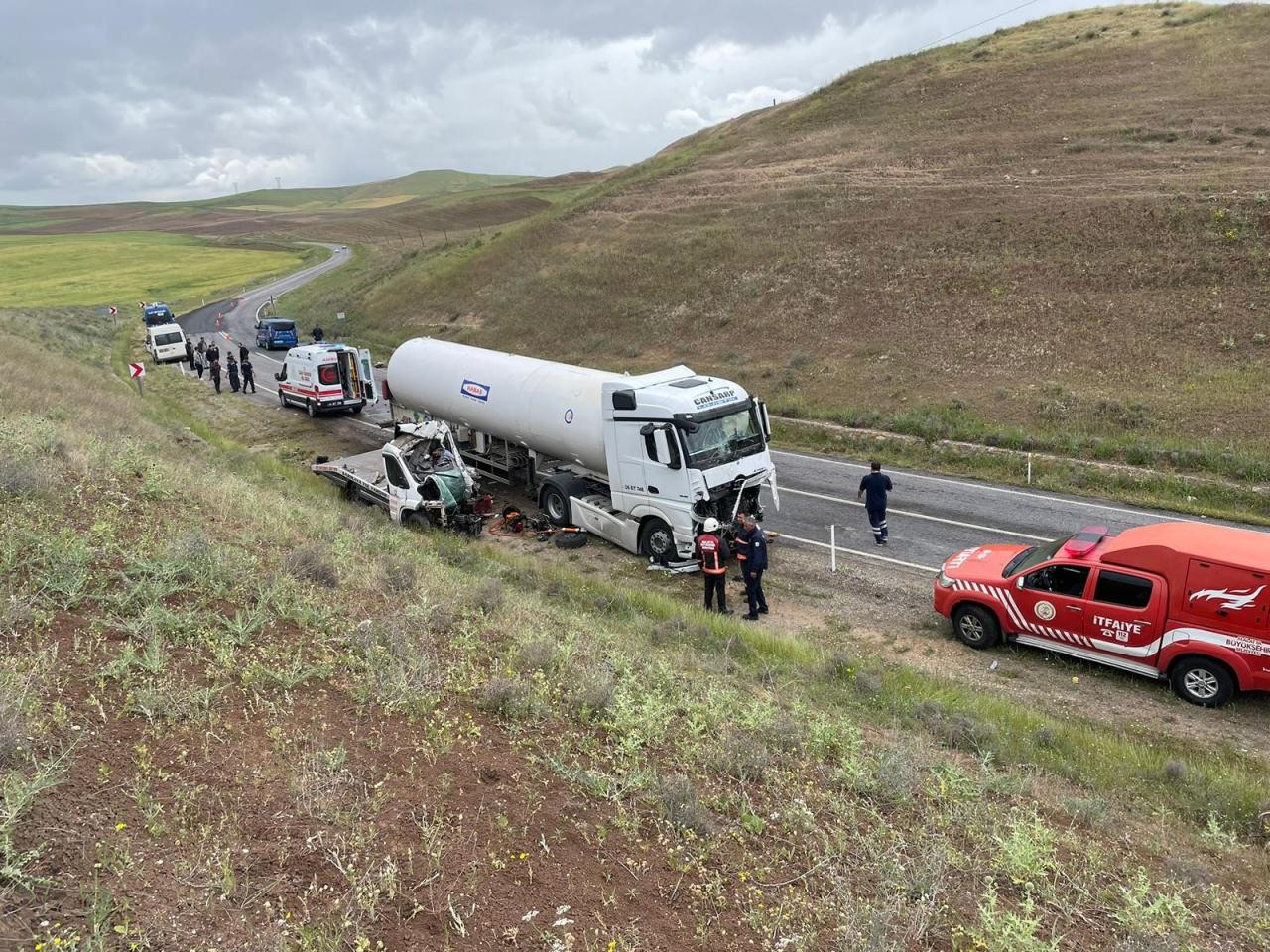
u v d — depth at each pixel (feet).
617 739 21.65
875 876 17.19
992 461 63.98
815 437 74.59
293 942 12.03
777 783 20.98
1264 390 65.41
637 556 50.60
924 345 88.07
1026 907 16.03
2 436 38.37
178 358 127.34
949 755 26.22
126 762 15.78
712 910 15.07
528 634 29.12
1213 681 32.12
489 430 61.05
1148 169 108.27
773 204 138.51
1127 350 76.02
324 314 175.52
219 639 22.35
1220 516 52.08
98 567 25.82
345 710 19.95
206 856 13.53
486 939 12.98
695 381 49.52
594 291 131.85
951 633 39.63
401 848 14.80
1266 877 20.39
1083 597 34.65
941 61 183.01
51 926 11.30
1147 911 16.53
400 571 33.58
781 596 44.32
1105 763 26.81
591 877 15.25
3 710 15.49
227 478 46.93
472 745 19.51
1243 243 84.79
